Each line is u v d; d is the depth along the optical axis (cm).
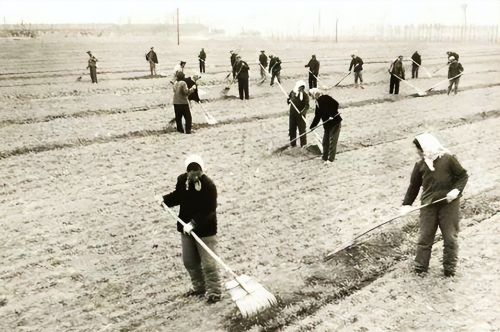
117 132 1137
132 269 536
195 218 447
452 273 501
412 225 637
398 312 448
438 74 2292
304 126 985
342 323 435
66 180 824
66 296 486
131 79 2019
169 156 960
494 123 1237
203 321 445
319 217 668
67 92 1672
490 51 4162
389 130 1159
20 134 1116
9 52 3456
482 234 603
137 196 754
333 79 2084
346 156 953
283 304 468
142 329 433
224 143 1052
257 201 729
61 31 8362
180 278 520
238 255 565
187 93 1104
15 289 498
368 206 704
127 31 9488
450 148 995
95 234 622
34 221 660
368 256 559
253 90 1767
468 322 431
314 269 532
